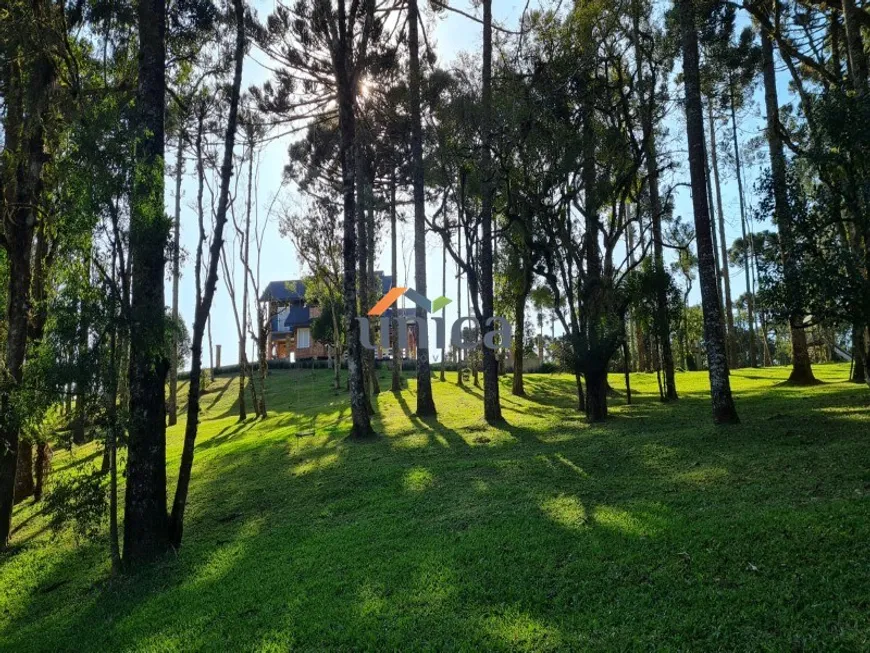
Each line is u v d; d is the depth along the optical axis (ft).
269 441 57.00
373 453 44.65
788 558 16.75
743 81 45.83
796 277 28.81
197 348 30.73
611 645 14.40
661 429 41.14
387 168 84.48
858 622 13.39
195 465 51.06
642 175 58.59
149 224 26.61
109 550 32.04
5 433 36.27
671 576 17.21
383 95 69.36
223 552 27.78
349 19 52.75
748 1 47.47
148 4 30.27
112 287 26.16
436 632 16.58
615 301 52.31
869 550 16.17
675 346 107.34
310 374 142.31
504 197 58.59
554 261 53.21
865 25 43.42
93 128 25.75
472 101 51.34
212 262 31.30
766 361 113.80
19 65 34.32
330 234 93.76
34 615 25.46
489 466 35.81
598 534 21.40
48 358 25.11
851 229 30.86
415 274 64.64
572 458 34.65
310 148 86.94
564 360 52.75
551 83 48.75
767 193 30.50
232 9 36.83
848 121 26.84
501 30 53.47
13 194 36.94
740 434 33.55
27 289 37.42
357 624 17.80
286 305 143.95
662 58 45.16
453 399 79.10
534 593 17.90
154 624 21.15
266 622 19.25
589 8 46.24
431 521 26.86
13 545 36.22
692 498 23.59
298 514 32.04
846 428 31.71
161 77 30.35
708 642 13.80
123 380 28.63
